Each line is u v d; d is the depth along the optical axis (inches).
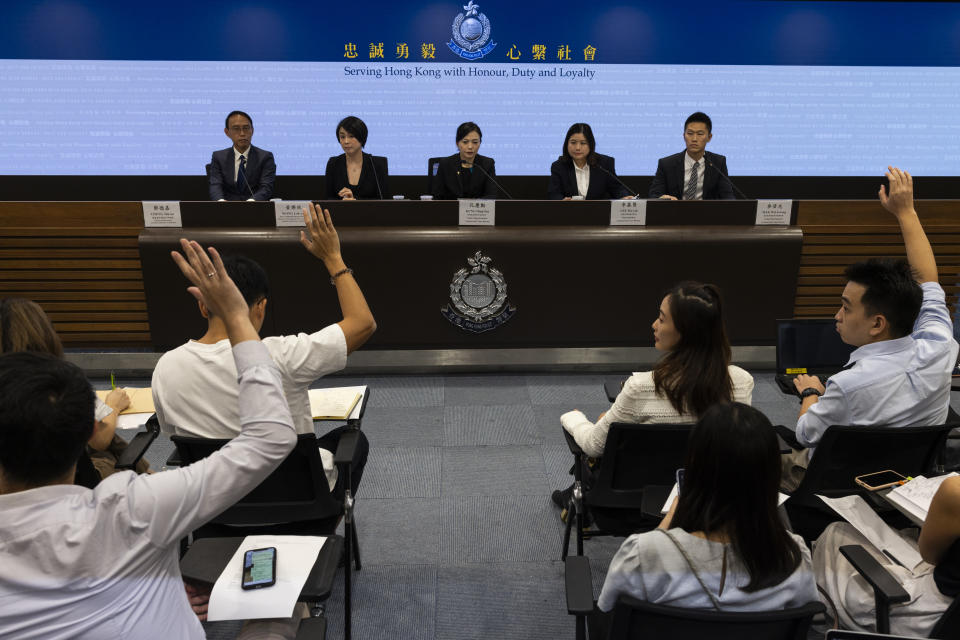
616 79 275.3
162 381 75.0
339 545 59.9
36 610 37.9
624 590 52.2
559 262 161.5
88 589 38.3
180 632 43.3
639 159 282.8
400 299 161.8
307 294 160.1
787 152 285.4
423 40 268.4
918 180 290.7
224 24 262.5
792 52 276.2
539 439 140.6
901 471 81.2
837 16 273.6
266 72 267.4
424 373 171.3
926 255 89.9
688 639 51.6
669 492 75.4
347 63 268.7
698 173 188.5
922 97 282.7
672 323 79.4
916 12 274.5
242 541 60.2
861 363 80.0
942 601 64.6
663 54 273.9
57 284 162.6
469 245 159.2
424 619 91.6
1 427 36.4
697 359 78.3
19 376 37.4
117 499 38.8
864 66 278.8
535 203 161.0
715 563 50.1
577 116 278.1
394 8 265.4
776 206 163.5
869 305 79.0
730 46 274.5
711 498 49.6
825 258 167.8
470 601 95.1
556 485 124.3
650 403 81.0
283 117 271.4
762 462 48.0
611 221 163.2
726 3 270.8
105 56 261.9
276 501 78.4
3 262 160.2
